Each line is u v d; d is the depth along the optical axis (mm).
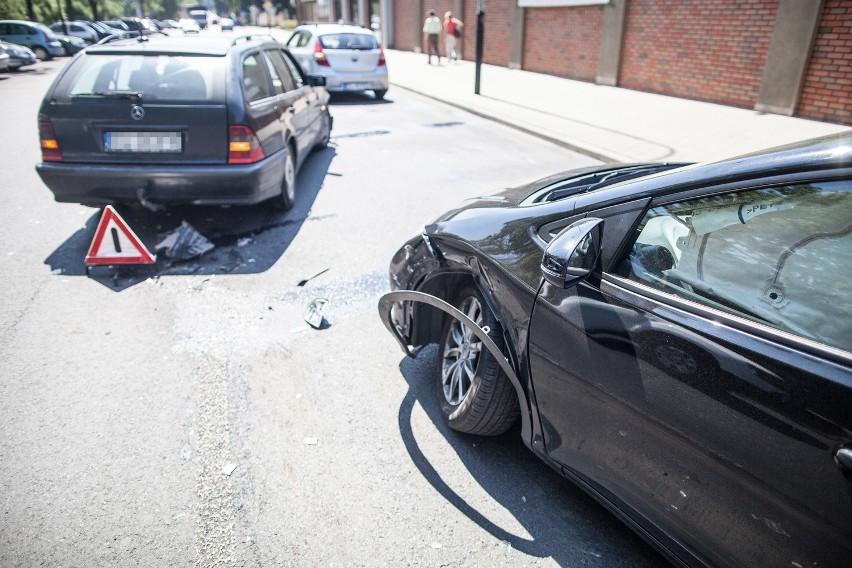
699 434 1674
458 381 2877
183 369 3379
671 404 1748
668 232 1915
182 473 2621
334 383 3283
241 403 3094
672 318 1793
